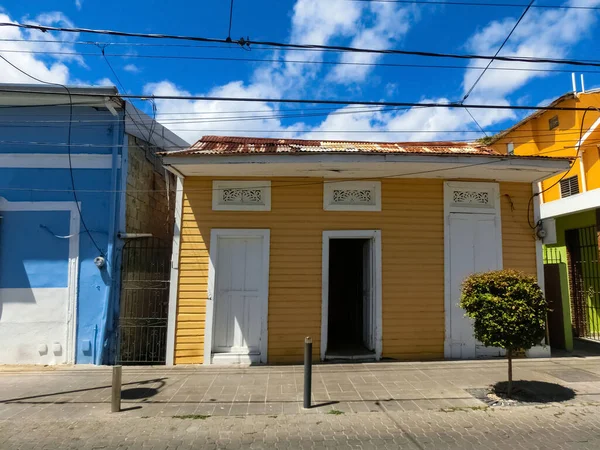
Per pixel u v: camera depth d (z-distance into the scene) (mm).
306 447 4273
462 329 8203
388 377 6797
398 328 8070
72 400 5785
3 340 7863
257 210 8156
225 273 8117
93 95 7938
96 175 8234
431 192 8430
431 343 8102
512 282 5531
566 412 5242
